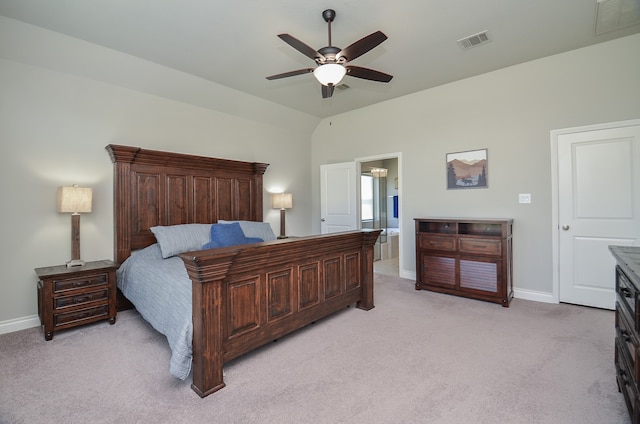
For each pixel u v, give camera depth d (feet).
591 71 10.72
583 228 11.08
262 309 7.53
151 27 9.15
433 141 14.42
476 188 13.24
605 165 10.62
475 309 11.01
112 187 11.44
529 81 11.89
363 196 24.39
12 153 9.54
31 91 9.84
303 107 16.71
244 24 9.03
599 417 5.45
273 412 5.66
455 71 12.57
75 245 10.13
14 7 8.14
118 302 11.18
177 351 6.16
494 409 5.71
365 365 7.27
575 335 8.75
